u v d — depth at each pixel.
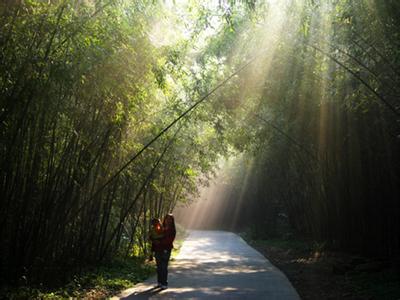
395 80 8.18
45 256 7.95
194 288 9.56
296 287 9.85
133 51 8.09
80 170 8.66
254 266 13.98
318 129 12.63
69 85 6.98
